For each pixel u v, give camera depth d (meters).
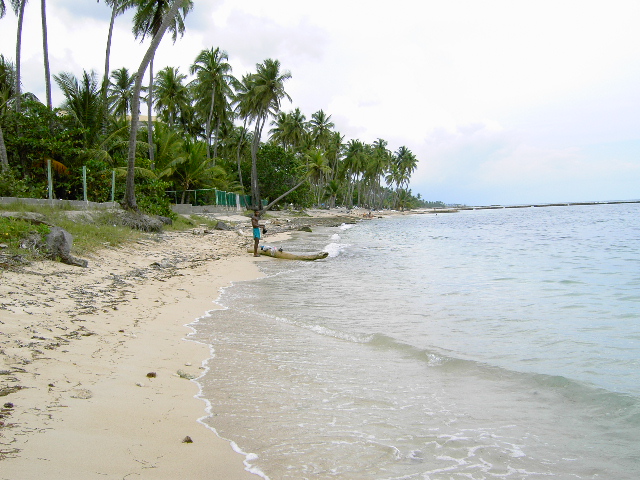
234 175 57.50
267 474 2.99
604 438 3.68
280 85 50.47
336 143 90.06
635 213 79.31
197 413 3.93
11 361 4.34
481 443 3.58
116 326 6.41
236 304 9.34
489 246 25.12
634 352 6.11
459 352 6.09
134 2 27.89
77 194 21.72
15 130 20.67
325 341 6.66
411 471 3.12
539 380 5.00
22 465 2.66
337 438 3.59
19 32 22.30
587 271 14.81
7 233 9.59
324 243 25.69
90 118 23.53
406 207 165.62
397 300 9.95
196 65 47.50
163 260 14.11
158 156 35.22
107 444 3.11
